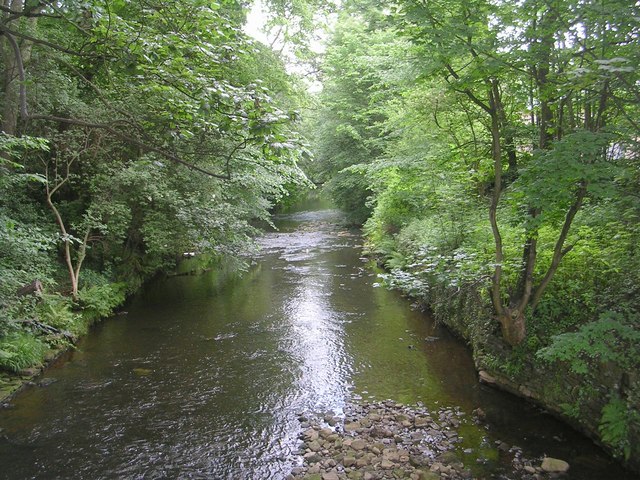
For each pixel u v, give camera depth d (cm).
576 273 695
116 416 667
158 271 1630
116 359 878
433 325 1054
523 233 734
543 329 676
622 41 507
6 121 933
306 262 1855
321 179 3128
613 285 636
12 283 776
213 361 866
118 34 494
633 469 514
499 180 673
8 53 936
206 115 471
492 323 775
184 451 580
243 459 562
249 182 1416
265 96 461
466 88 643
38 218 1119
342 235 2623
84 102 1154
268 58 1509
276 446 589
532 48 560
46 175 1064
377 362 853
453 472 523
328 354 895
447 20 618
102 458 567
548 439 593
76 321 1003
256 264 1836
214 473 536
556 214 591
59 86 1053
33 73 1009
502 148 809
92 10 483
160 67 492
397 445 581
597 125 566
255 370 824
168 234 1230
